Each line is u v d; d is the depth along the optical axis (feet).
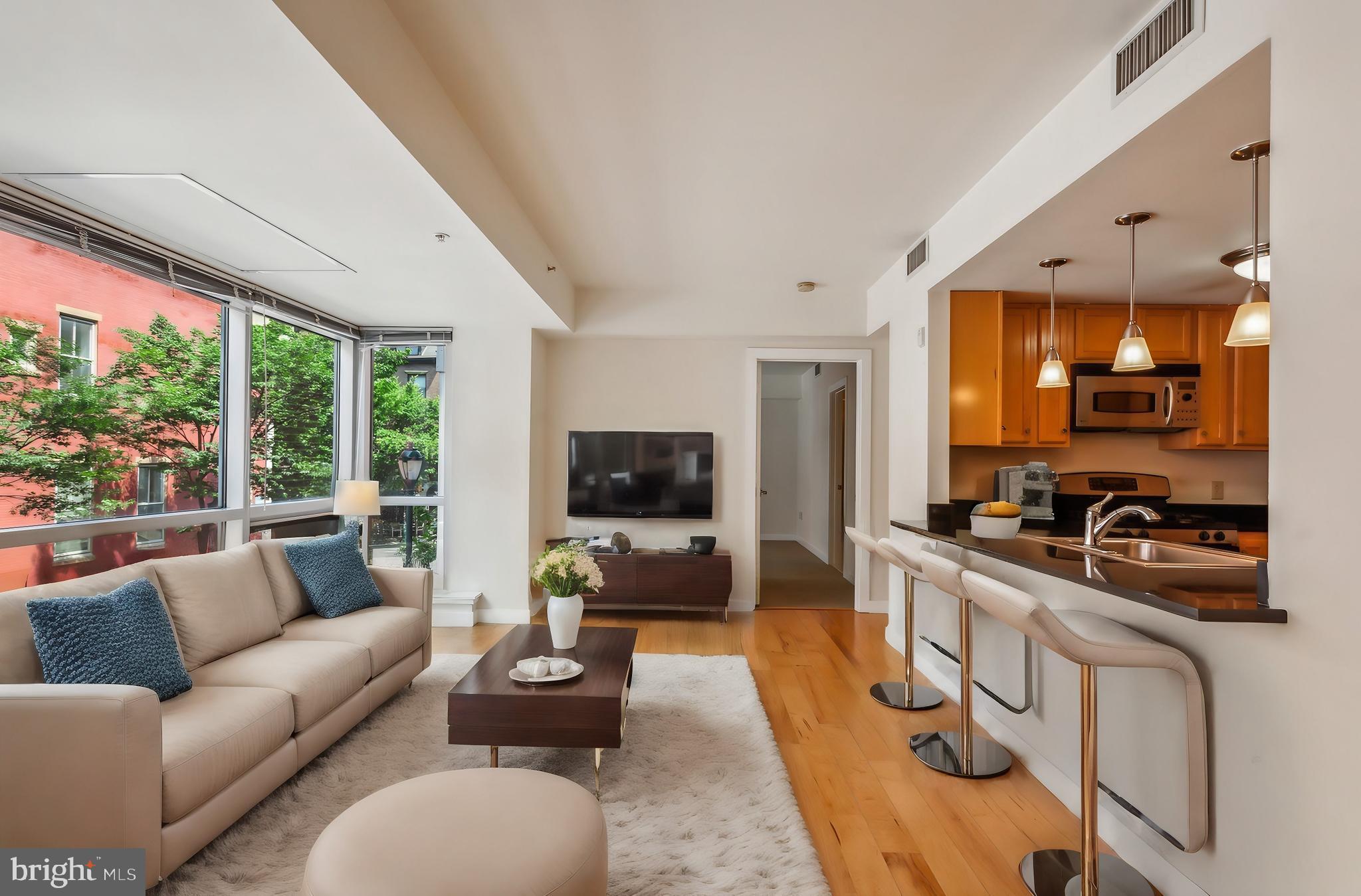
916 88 8.45
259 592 10.50
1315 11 5.01
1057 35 7.39
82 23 5.40
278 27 5.46
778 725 10.98
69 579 9.96
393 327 17.81
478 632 16.62
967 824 7.97
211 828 6.84
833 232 13.78
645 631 16.92
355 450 17.83
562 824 5.35
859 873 6.99
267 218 9.89
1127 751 7.12
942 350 13.66
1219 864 5.95
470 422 17.72
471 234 10.46
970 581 7.51
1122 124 7.46
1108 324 14.85
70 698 5.93
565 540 18.89
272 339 14.89
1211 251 11.22
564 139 9.91
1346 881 4.80
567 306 17.25
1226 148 7.52
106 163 8.05
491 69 8.14
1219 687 5.99
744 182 11.33
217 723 7.15
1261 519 15.74
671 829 7.64
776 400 37.55
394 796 5.69
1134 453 15.79
